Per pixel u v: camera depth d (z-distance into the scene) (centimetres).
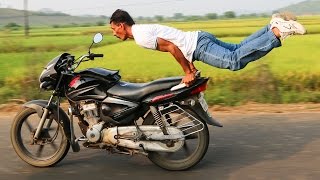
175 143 508
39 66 1082
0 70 1773
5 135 696
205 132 512
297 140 639
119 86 518
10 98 1041
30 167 545
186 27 4681
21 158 548
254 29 4109
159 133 508
